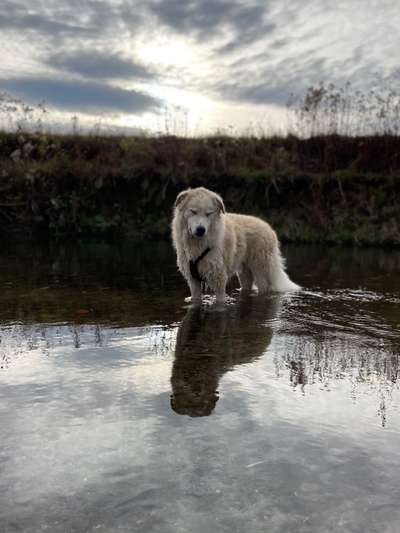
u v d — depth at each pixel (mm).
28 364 3900
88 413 3014
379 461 2527
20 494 2197
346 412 3102
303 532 1986
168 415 3006
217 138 19062
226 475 2369
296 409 3129
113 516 2062
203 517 2064
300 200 16500
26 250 11875
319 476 2381
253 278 7812
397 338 4875
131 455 2531
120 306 6242
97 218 15797
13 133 18203
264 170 17109
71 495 2197
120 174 16422
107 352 4266
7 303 6156
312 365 4000
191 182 16531
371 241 14859
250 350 4387
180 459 2502
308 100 18156
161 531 1974
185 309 6180
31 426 2826
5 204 15547
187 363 3998
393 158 17281
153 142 17953
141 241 14656
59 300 6453
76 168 16281
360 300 6898
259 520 2055
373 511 2129
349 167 17328
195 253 6555
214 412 3061
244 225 7523
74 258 10766
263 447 2639
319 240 15281
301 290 7715
